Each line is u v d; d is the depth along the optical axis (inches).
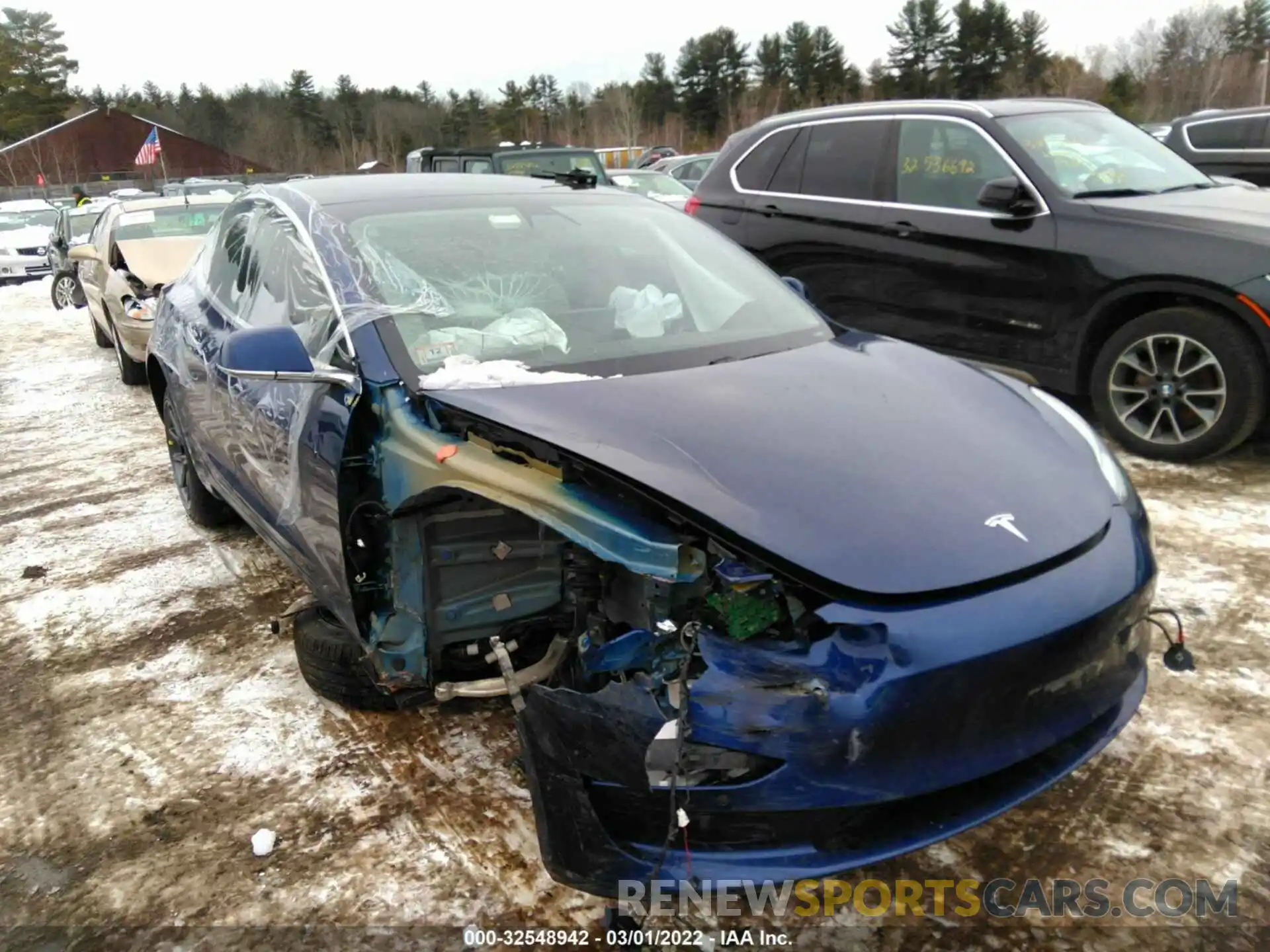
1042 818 101.3
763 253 255.1
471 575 101.6
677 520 84.5
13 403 301.7
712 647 79.5
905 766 77.5
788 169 252.2
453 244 128.0
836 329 134.1
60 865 99.9
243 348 108.4
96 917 92.8
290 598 157.1
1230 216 187.2
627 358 114.1
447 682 103.8
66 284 508.1
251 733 120.2
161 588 163.3
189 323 164.9
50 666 139.4
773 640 80.0
